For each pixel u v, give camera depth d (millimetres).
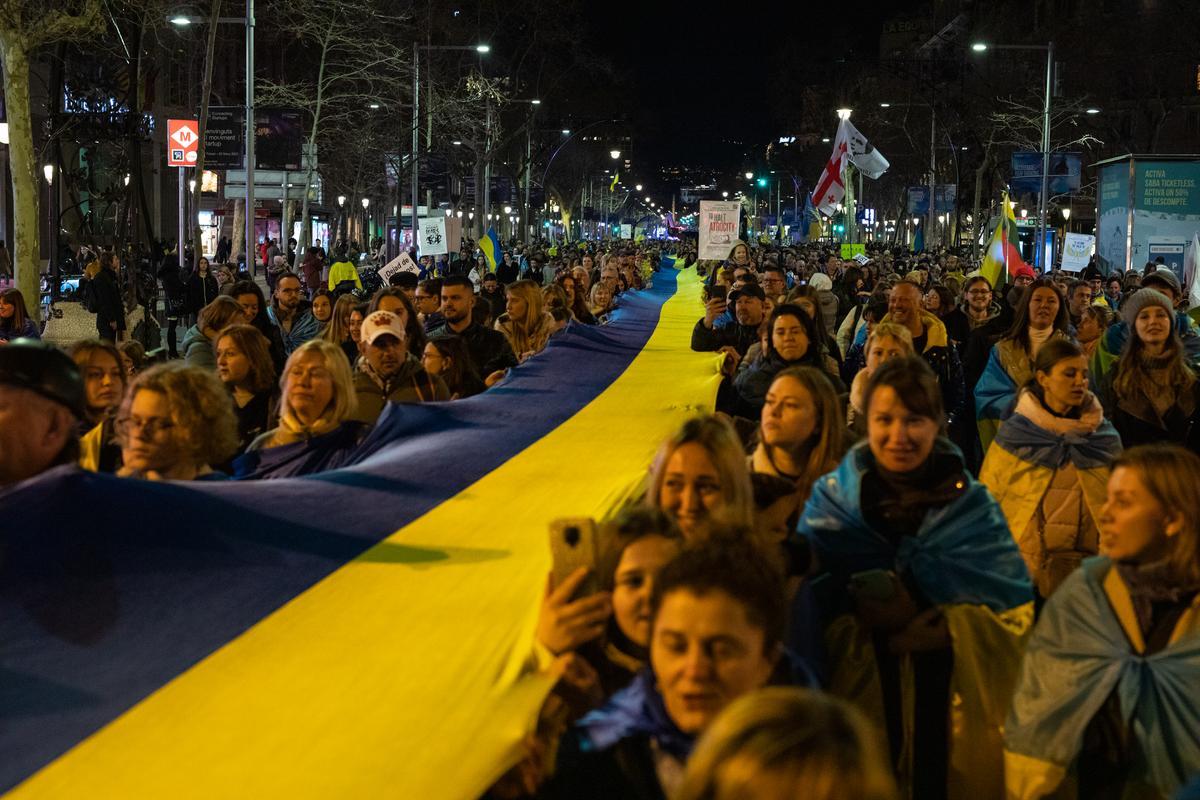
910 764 4418
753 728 1935
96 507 4160
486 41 64312
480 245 27391
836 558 4562
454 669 3480
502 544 4590
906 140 81562
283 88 51781
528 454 6285
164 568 4051
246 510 4578
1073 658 3971
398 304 10023
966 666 4367
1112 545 3945
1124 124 65688
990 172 62938
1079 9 72688
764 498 4879
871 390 4555
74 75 31328
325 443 6840
